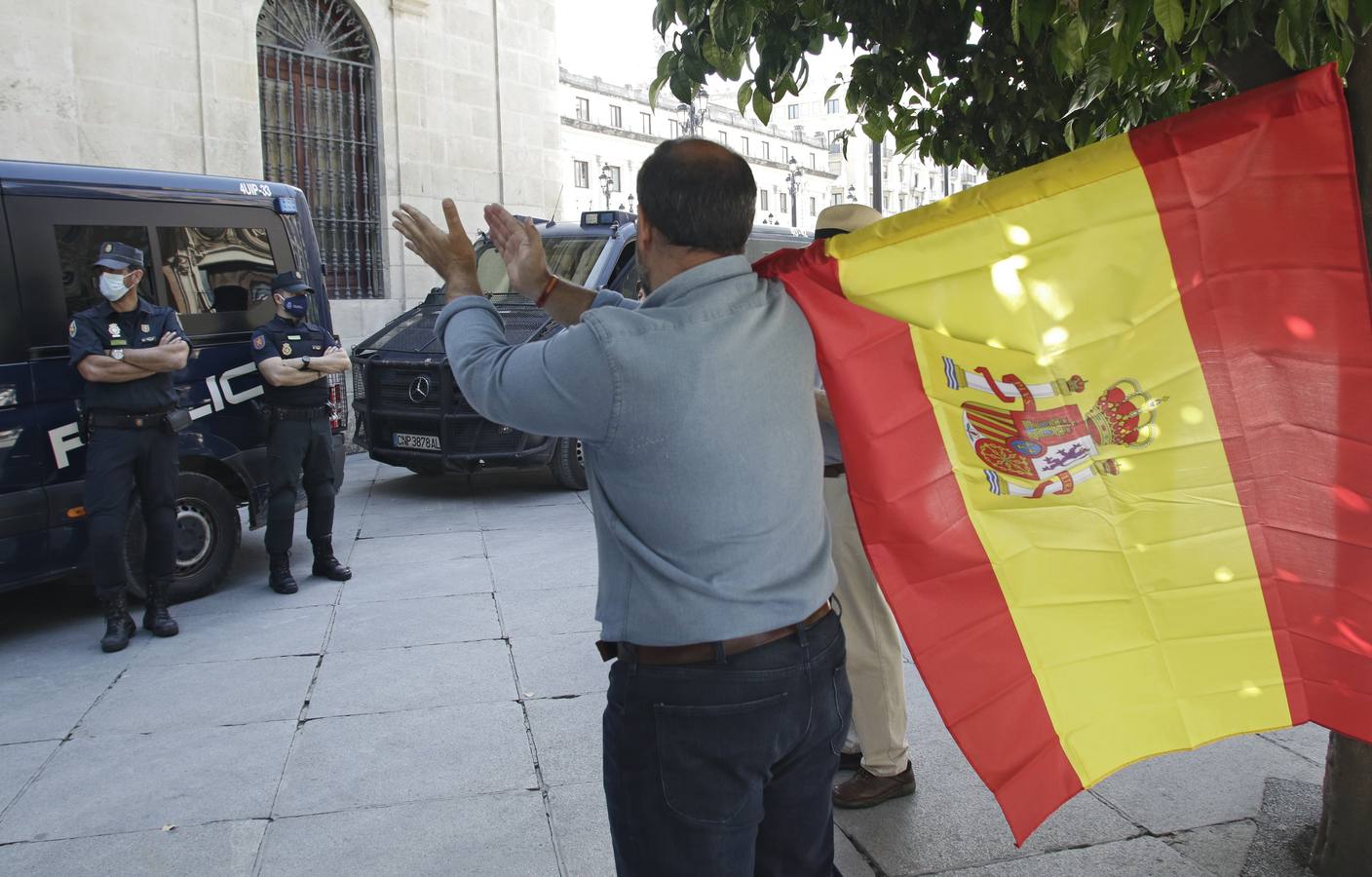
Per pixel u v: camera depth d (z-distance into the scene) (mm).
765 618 1766
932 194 58469
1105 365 2184
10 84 9000
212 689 4566
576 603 5777
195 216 6047
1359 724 2223
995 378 2166
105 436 5109
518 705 4324
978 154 3701
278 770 3756
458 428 8477
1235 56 2691
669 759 1760
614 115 50250
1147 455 2227
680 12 2854
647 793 1788
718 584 1747
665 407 1719
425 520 8008
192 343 5949
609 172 48844
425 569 6559
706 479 1739
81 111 9484
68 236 5406
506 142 13039
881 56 3473
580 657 4910
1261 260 2111
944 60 3410
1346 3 2008
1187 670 2268
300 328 6062
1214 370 2180
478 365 1869
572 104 48031
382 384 8711
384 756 3854
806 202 56062
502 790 3574
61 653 5098
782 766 1876
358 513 8312
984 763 2193
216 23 10320
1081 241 2127
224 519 6078
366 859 3139
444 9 12273
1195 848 3053
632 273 9266
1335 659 2227
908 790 3424
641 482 1751
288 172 11336
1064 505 2227
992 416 2182
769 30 3002
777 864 1936
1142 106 3516
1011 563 2221
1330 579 2205
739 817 1781
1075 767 2227
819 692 1845
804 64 3115
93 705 4395
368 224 11945
